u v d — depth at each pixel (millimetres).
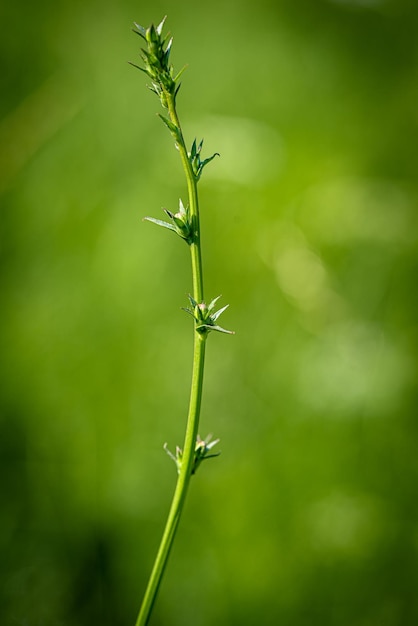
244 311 1129
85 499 992
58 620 908
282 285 1116
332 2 1403
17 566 935
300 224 1176
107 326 1065
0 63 1183
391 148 1266
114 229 1097
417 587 958
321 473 1023
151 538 985
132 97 1159
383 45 1420
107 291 1074
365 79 1381
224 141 1158
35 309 1066
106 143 1136
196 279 522
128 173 1130
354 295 1141
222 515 993
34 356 1045
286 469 1026
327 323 1103
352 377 1069
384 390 1071
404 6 1468
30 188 1105
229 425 1062
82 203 1107
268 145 1195
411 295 1139
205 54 1282
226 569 957
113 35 1224
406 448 1050
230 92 1271
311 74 1355
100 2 1243
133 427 1036
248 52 1309
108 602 943
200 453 538
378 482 1031
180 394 1074
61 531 971
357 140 1294
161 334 1083
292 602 935
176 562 970
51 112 1128
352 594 949
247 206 1167
